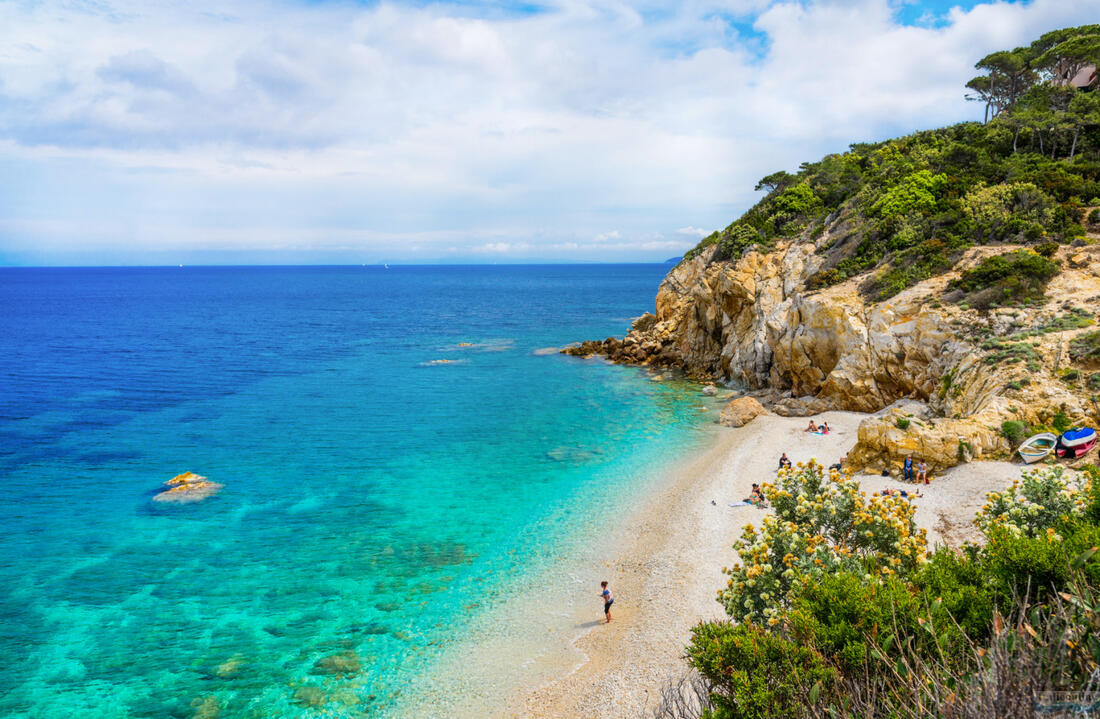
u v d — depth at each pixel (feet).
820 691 30.48
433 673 73.26
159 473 140.67
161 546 104.94
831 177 265.75
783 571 50.39
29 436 169.48
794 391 188.85
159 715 66.49
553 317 519.60
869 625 33.65
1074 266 145.79
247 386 236.84
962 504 96.63
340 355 313.32
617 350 292.61
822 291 185.47
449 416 189.67
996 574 36.06
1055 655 23.45
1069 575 31.78
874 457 118.62
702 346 256.11
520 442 161.99
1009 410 112.37
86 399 214.28
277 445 161.27
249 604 87.51
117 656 75.97
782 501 58.80
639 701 66.03
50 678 71.97
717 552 97.86
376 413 194.39
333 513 118.32
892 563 48.39
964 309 147.95
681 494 122.31
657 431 168.35
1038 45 278.05
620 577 93.66
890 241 186.09
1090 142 203.21
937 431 112.68
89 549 103.76
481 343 354.74
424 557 101.14
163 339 374.22
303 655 76.59
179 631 81.20
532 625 82.64
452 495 126.72
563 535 108.06
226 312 571.28
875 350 161.17
